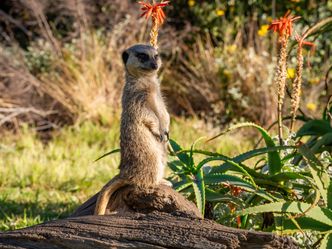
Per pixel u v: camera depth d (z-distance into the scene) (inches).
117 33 621.3
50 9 645.3
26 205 390.6
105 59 606.5
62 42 633.0
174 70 604.1
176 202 231.8
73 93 581.0
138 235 203.6
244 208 239.3
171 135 530.0
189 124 557.3
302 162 291.9
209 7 632.4
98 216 214.1
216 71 585.9
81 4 624.7
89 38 609.6
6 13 694.5
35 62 607.2
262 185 255.4
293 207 223.1
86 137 542.9
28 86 584.7
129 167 235.6
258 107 561.6
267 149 247.3
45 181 439.8
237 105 568.4
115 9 635.5
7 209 380.2
